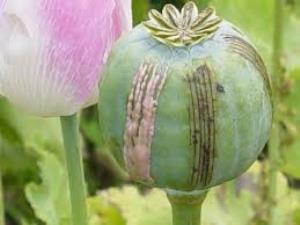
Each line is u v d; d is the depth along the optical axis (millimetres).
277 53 303
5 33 191
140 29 173
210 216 303
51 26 190
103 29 191
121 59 172
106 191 310
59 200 293
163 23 171
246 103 171
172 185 178
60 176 294
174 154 172
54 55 191
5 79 194
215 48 169
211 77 167
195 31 169
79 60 192
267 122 178
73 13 190
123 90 172
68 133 207
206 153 172
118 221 306
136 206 307
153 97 169
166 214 306
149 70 169
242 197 304
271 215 302
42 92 194
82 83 194
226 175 177
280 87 317
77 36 191
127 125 172
